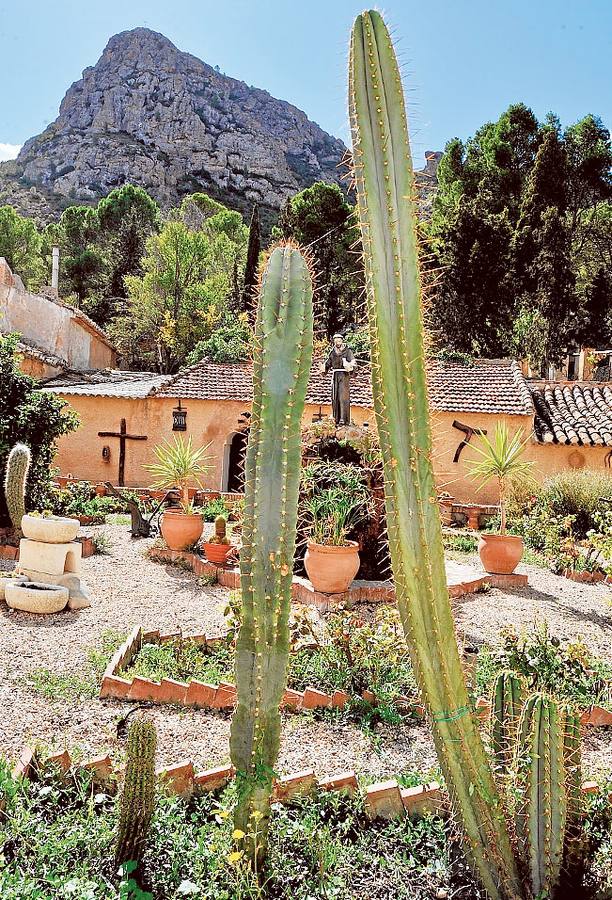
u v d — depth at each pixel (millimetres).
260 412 2652
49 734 4117
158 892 2672
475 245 29344
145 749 2730
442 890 2758
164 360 34719
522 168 34281
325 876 2795
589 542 9500
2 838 2756
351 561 7367
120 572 8867
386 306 2301
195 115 120062
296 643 5281
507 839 2523
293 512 2621
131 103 120625
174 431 18172
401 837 3113
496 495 16750
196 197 64438
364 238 2326
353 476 8172
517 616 7344
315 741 4254
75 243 54031
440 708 2406
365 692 4812
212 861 2793
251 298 2871
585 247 32312
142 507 14109
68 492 12734
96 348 26438
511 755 2799
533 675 5027
